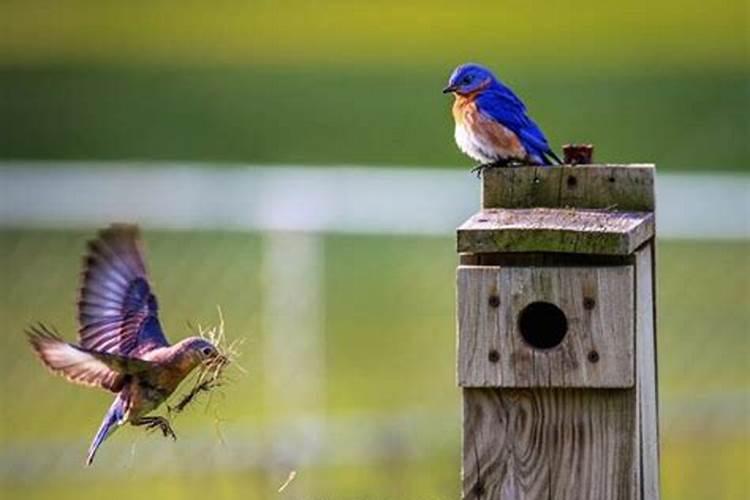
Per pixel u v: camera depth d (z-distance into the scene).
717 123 30.70
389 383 16.94
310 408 15.41
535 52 34.66
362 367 17.33
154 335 7.43
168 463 13.95
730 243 17.02
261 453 13.91
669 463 14.34
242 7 37.31
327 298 17.97
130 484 13.94
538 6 37.94
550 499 7.97
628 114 31.03
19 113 30.92
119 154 30.05
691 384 16.88
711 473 14.27
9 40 34.16
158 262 16.69
